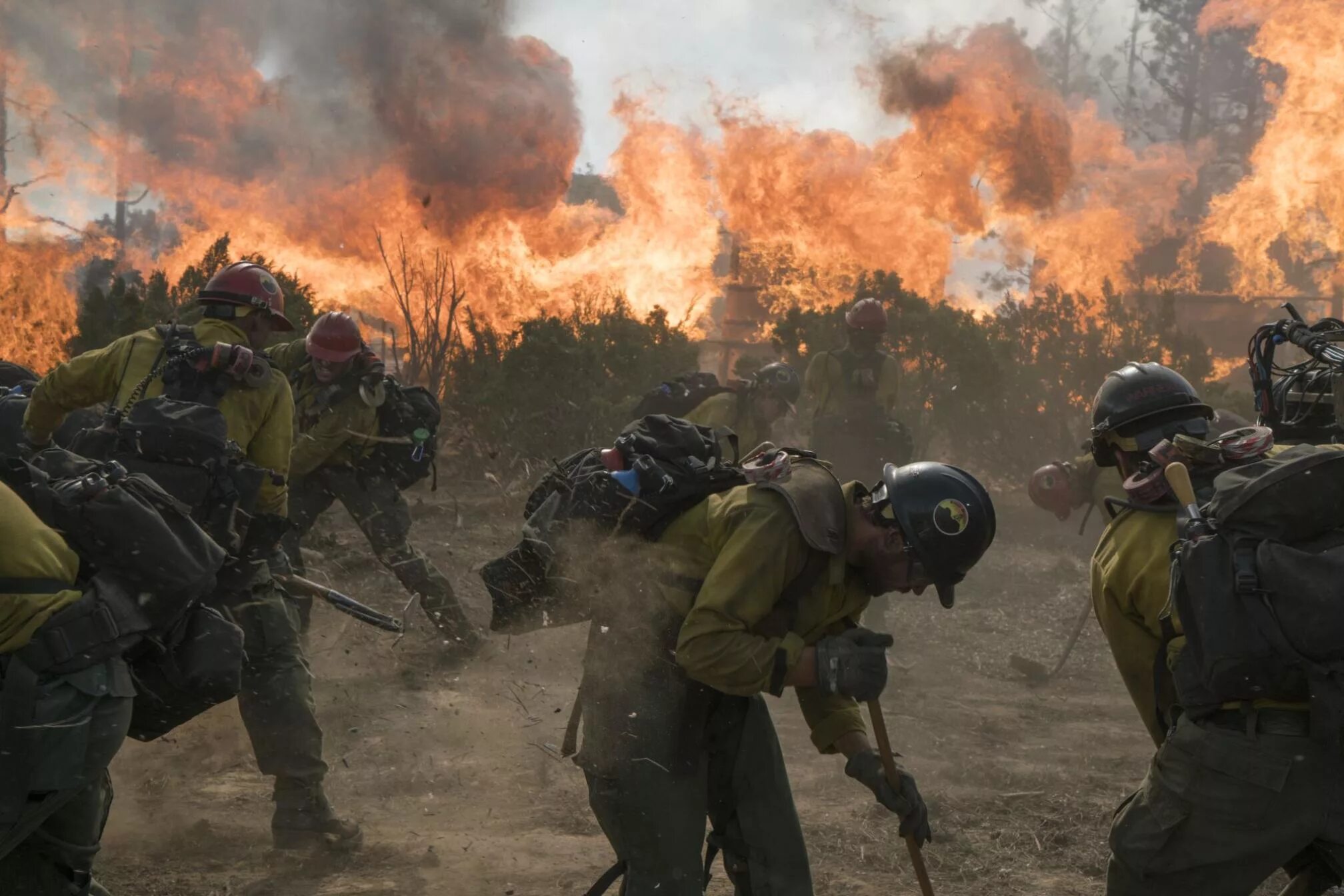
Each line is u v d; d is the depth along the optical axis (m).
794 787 5.30
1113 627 3.09
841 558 3.03
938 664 7.61
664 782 3.11
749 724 3.24
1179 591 2.81
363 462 6.75
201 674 3.15
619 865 3.23
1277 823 2.75
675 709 3.13
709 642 2.93
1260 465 2.82
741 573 2.94
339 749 5.51
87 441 4.16
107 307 11.91
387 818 4.78
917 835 3.20
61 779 2.81
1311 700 2.65
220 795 4.97
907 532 2.96
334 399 6.54
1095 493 6.58
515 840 4.58
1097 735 6.21
